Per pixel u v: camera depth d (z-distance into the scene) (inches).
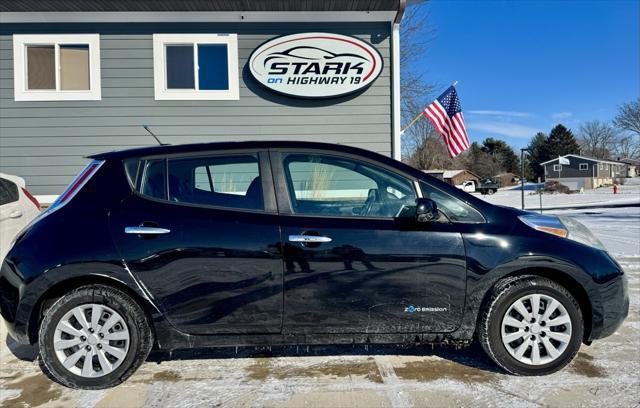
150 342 123.4
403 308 123.4
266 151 131.3
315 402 114.0
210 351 147.1
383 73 333.7
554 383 122.4
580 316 124.7
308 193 129.0
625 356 139.9
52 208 129.0
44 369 135.3
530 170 2898.6
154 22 325.4
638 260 289.7
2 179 206.8
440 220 126.5
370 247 122.3
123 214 122.8
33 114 322.0
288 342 124.3
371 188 130.6
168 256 120.3
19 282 119.3
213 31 328.5
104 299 119.6
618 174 2504.9
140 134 327.3
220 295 121.3
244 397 117.0
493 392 117.8
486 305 124.6
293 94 326.0
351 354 143.4
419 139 1318.9
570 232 130.7
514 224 128.5
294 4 314.0
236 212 124.7
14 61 320.5
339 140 334.3
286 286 121.6
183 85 333.7
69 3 304.8
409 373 129.6
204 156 130.4
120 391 120.7
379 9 323.3
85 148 324.5
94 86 323.6
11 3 302.8
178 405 113.6
